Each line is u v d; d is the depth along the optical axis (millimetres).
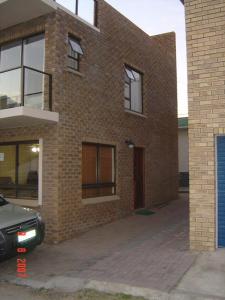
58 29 9320
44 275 6484
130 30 12969
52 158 9117
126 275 6199
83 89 10195
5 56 10438
